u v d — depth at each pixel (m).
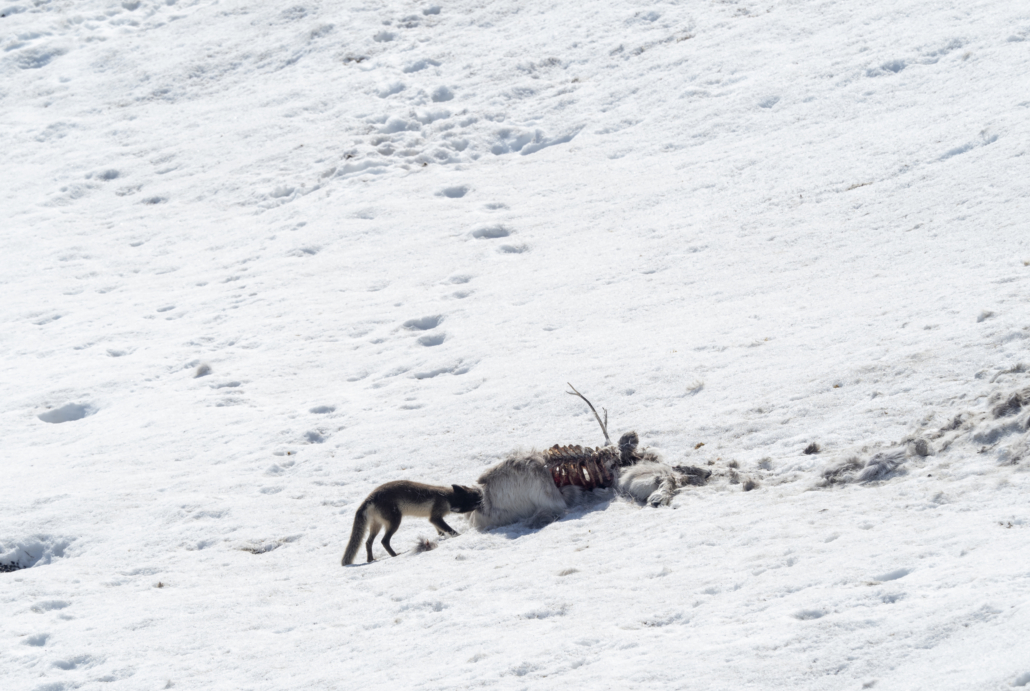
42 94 103.50
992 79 57.28
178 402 44.97
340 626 21.75
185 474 36.56
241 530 30.70
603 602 19.27
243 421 41.66
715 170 60.88
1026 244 37.19
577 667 16.27
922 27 69.44
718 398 32.41
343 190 73.62
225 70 101.12
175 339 54.19
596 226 58.41
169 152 87.12
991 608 13.87
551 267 53.66
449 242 61.22
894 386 29.03
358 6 106.00
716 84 73.75
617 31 89.25
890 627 14.45
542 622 19.03
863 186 50.50
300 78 95.56
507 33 95.25
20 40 113.38
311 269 61.03
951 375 28.42
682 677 14.72
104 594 26.66
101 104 99.81
